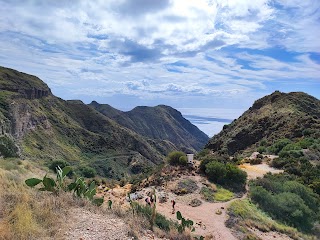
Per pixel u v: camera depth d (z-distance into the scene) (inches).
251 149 2527.1
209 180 1159.0
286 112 3026.6
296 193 1106.1
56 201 363.9
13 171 674.8
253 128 2974.9
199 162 1355.8
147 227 390.9
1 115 3646.7
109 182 1286.9
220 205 946.1
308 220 964.0
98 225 325.1
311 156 1681.8
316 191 1249.4
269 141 2479.1
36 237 262.8
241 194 1075.9
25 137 4345.5
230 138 2989.7
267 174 1360.7
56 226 294.4
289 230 849.5
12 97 4503.0
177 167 1250.6
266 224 858.8
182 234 429.4
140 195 957.2
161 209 855.1
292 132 2405.3
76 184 448.5
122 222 360.2
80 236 287.1
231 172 1155.9
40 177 749.9
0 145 1092.5
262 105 3782.0
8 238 246.2
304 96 3553.2
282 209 973.8
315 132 2256.4
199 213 861.2
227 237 708.0
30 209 313.0
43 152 4335.6
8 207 307.4
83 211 367.9
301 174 1413.6
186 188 1050.1
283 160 1574.8
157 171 1239.5
